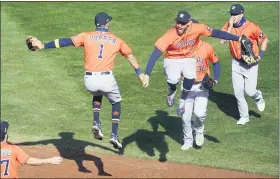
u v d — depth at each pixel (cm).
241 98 4884
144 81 3747
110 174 3950
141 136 4744
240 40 4006
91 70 3722
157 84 5912
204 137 4700
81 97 5716
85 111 5388
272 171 4044
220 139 4659
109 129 4941
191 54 3791
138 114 5256
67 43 3725
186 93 3844
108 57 3712
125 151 4416
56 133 4866
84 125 5056
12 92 5856
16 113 5353
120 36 7181
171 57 3800
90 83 3725
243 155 4341
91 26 7538
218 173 3997
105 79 3712
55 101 5631
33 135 4822
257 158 4291
